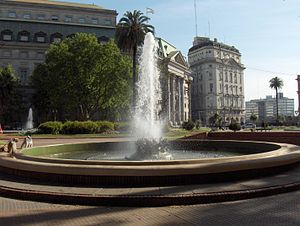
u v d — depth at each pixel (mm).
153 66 28750
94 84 64500
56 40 94438
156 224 7258
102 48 65375
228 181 10641
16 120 86812
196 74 161375
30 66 93250
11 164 12570
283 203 8695
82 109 67500
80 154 19844
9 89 78062
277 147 16156
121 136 48750
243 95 169500
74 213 8320
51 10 99188
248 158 11898
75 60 64312
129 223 7387
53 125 53250
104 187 10094
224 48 160875
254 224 7062
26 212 8453
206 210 8273
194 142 22234
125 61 66500
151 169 10141
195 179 10320
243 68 170000
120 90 65062
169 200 8844
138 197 8914
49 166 11086
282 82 138250
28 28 93625
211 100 153000
